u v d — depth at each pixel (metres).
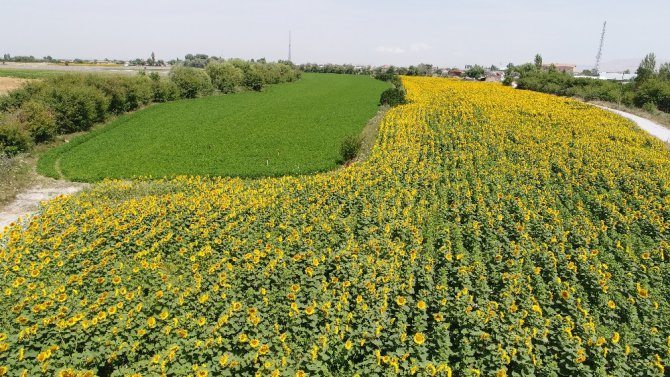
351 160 27.06
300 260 12.06
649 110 49.22
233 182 21.36
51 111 31.92
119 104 41.75
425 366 7.92
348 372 8.29
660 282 12.34
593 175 21.70
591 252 13.62
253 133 35.19
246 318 8.95
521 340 8.69
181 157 27.25
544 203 18.28
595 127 33.38
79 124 34.56
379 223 15.29
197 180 21.98
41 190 21.45
